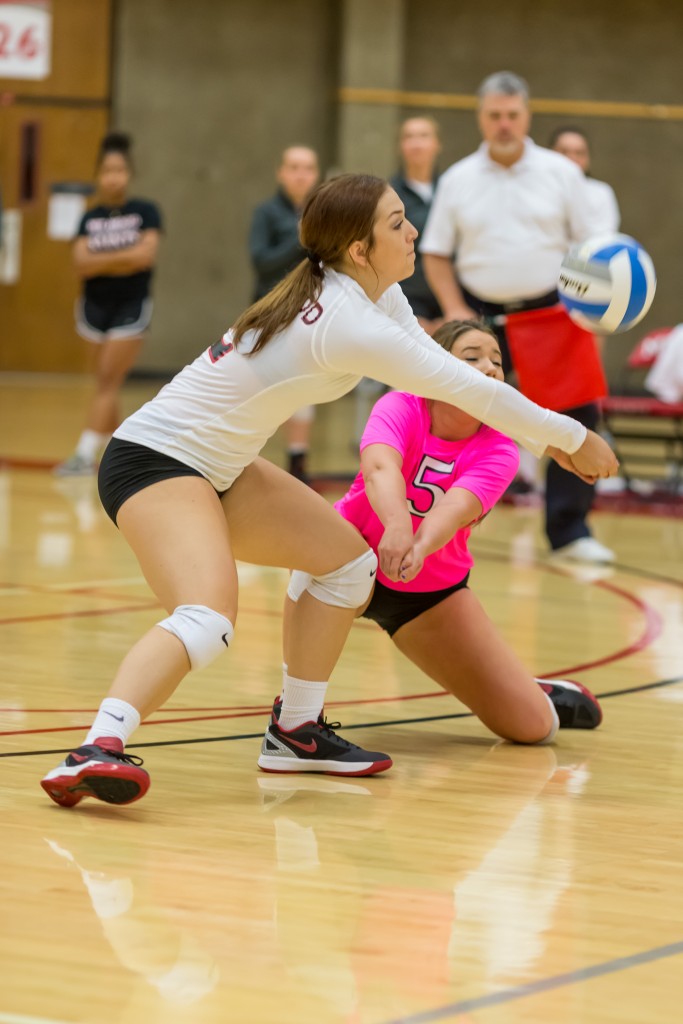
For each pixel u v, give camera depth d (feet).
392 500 28.73
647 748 33.35
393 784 29.86
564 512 63.41
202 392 27.99
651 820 27.78
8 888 22.62
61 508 73.31
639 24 154.61
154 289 156.15
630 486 90.48
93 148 151.23
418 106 154.40
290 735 30.32
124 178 87.61
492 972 20.04
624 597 54.49
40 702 35.27
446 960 20.43
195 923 21.49
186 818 26.89
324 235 27.40
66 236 149.48
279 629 45.93
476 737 34.06
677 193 156.76
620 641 45.98
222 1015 18.44
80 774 25.81
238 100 154.20
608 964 20.40
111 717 26.32
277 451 102.06
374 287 28.17
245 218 155.84
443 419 30.78
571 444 28.22
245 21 153.28
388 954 20.56
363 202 27.25
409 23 153.58
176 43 152.66
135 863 24.16
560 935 21.52
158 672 26.55
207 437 27.84
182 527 27.27
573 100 155.43
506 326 60.95
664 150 156.35
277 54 153.79
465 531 31.42
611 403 87.45
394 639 33.04
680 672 41.55
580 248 37.01
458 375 27.22
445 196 62.34
